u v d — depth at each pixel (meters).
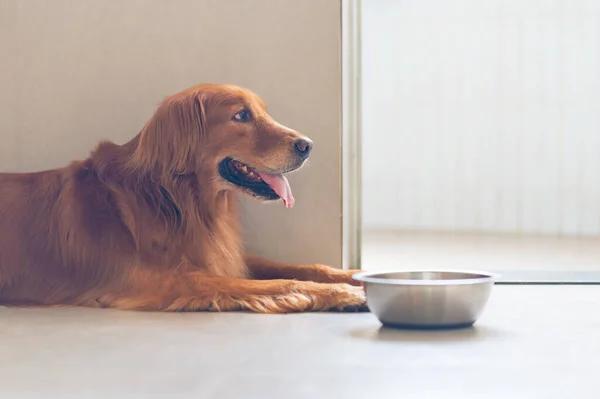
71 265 1.96
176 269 1.93
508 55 5.25
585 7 5.09
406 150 5.51
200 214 1.99
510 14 5.22
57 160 2.25
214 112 1.97
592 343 1.58
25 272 1.97
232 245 2.05
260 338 1.62
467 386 1.35
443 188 5.46
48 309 1.90
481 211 5.39
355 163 2.44
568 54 5.14
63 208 1.98
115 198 1.97
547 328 1.70
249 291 1.88
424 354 1.51
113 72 2.24
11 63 2.25
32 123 2.25
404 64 5.45
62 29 2.24
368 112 5.55
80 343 1.59
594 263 3.01
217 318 1.79
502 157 5.31
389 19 5.44
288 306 1.84
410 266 2.96
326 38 2.22
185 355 1.51
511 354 1.51
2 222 1.98
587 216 5.14
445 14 5.35
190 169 1.97
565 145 5.17
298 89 2.22
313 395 1.32
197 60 2.24
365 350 1.54
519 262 3.07
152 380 1.38
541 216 5.23
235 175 2.01
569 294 2.12
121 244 1.94
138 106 2.24
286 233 2.23
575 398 1.31
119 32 2.24
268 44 2.23
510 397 1.31
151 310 1.88
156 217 1.95
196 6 2.23
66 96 2.25
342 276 2.08
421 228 5.53
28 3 2.24
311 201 2.23
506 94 5.27
